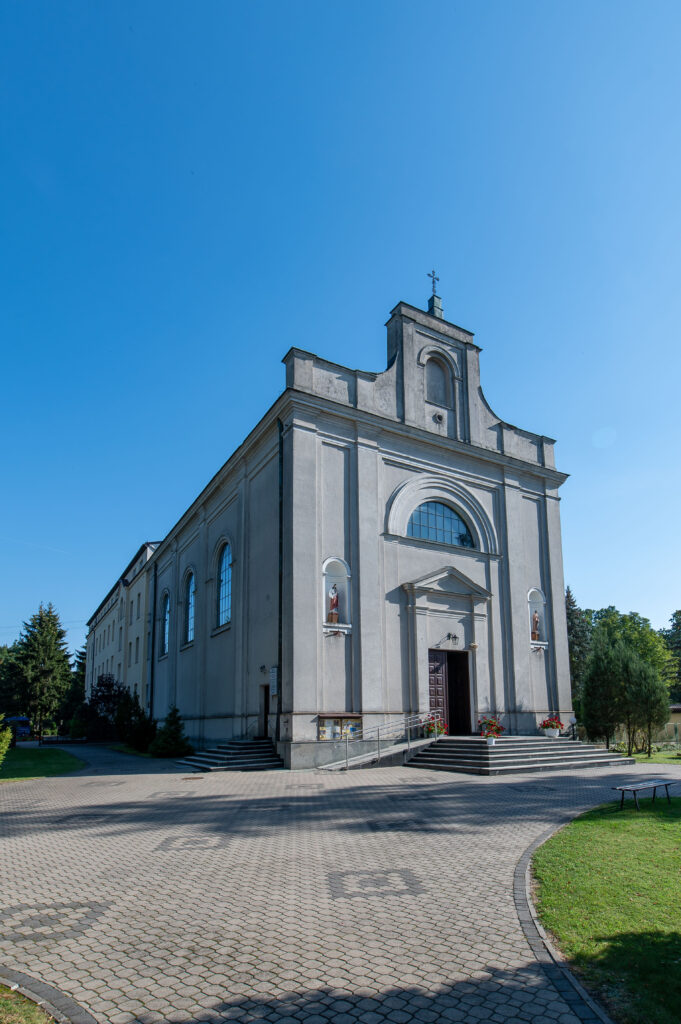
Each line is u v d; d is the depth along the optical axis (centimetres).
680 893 682
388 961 541
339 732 1973
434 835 998
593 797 1332
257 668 2283
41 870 855
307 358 2198
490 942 577
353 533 2177
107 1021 452
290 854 895
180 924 636
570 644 4594
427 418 2492
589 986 490
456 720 2394
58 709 6034
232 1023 448
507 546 2630
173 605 3525
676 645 7338
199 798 1400
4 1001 478
